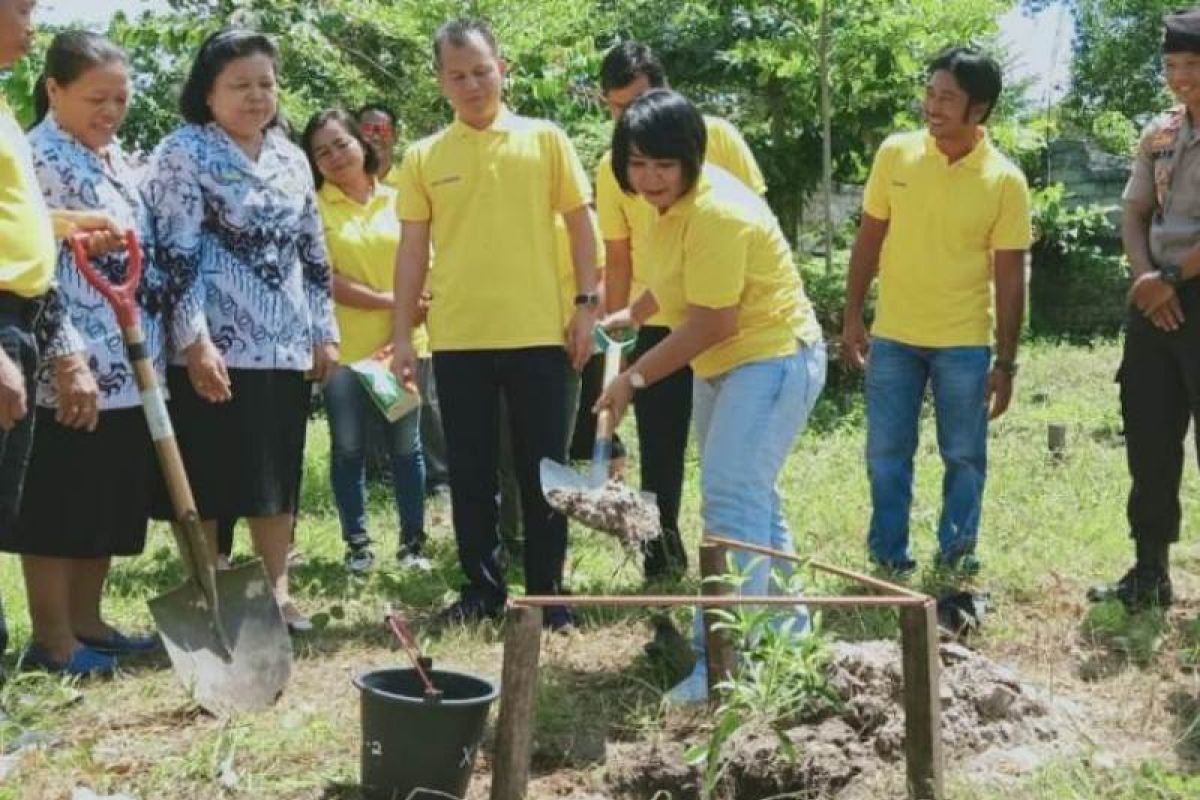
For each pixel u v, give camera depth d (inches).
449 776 141.2
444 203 213.2
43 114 199.2
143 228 193.5
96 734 166.7
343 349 262.1
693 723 168.1
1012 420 432.8
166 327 198.5
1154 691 178.5
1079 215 706.2
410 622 222.7
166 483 195.3
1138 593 222.2
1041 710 166.2
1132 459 221.6
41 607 189.3
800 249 600.1
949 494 238.8
